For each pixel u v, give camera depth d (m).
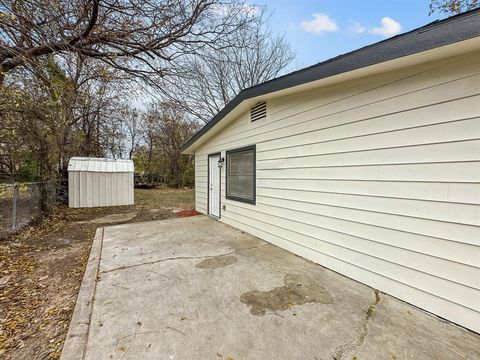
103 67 5.49
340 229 3.13
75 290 2.89
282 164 4.19
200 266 3.43
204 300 2.49
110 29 4.68
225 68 12.99
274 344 1.85
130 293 2.64
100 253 3.99
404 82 2.41
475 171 1.97
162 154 22.45
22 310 2.44
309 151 3.60
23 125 6.72
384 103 2.59
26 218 5.89
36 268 3.55
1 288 2.91
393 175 2.53
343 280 2.96
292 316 2.21
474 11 1.63
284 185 4.16
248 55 13.09
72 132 11.14
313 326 2.06
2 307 2.49
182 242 4.64
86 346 1.80
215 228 5.87
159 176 22.34
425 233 2.29
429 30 1.86
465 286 2.04
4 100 4.79
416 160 2.34
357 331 1.99
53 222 6.72
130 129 22.02
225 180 6.39
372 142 2.72
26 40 4.04
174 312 2.27
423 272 2.31
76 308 2.33
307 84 3.16
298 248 3.87
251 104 4.88
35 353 1.84
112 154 18.97
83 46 4.64
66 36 4.43
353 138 2.93
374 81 2.67
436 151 2.20
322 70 2.81
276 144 4.32
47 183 7.59
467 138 2.01
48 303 2.58
